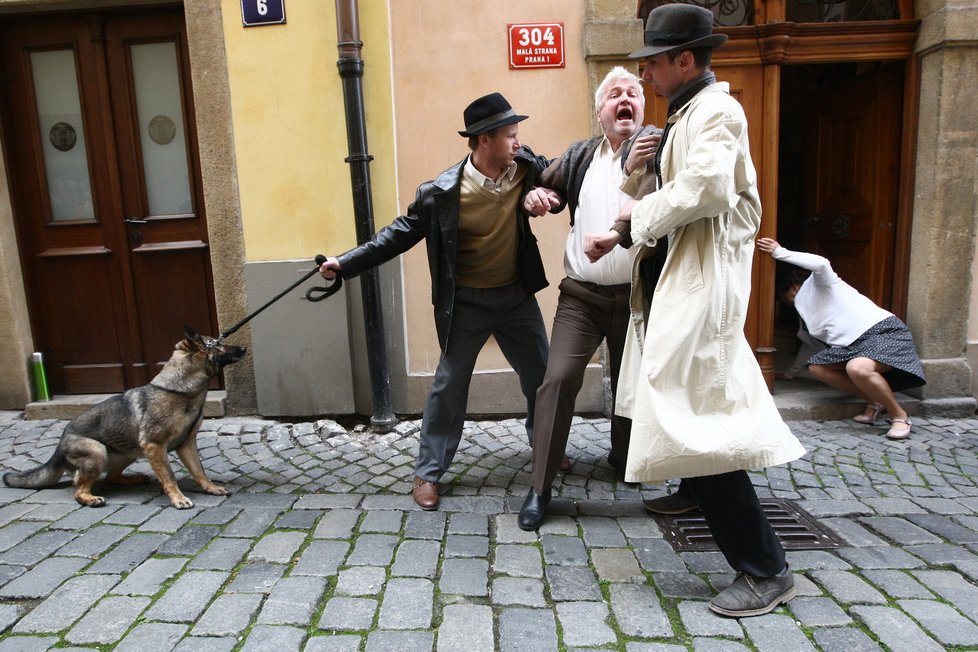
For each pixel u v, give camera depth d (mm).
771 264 4348
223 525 2717
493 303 2932
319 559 2424
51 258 4379
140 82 4242
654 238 1950
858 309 3973
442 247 2816
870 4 4203
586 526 2709
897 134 4305
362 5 3797
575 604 2143
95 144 4301
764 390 2027
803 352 4434
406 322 4074
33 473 3074
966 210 4059
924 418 4137
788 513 2828
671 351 1932
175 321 4426
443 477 3273
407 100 3889
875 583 2248
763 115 4211
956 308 4141
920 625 2004
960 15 3842
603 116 2703
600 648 1923
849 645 1914
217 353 2975
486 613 2084
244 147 3941
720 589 2229
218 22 3844
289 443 3789
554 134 3939
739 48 4145
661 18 1997
